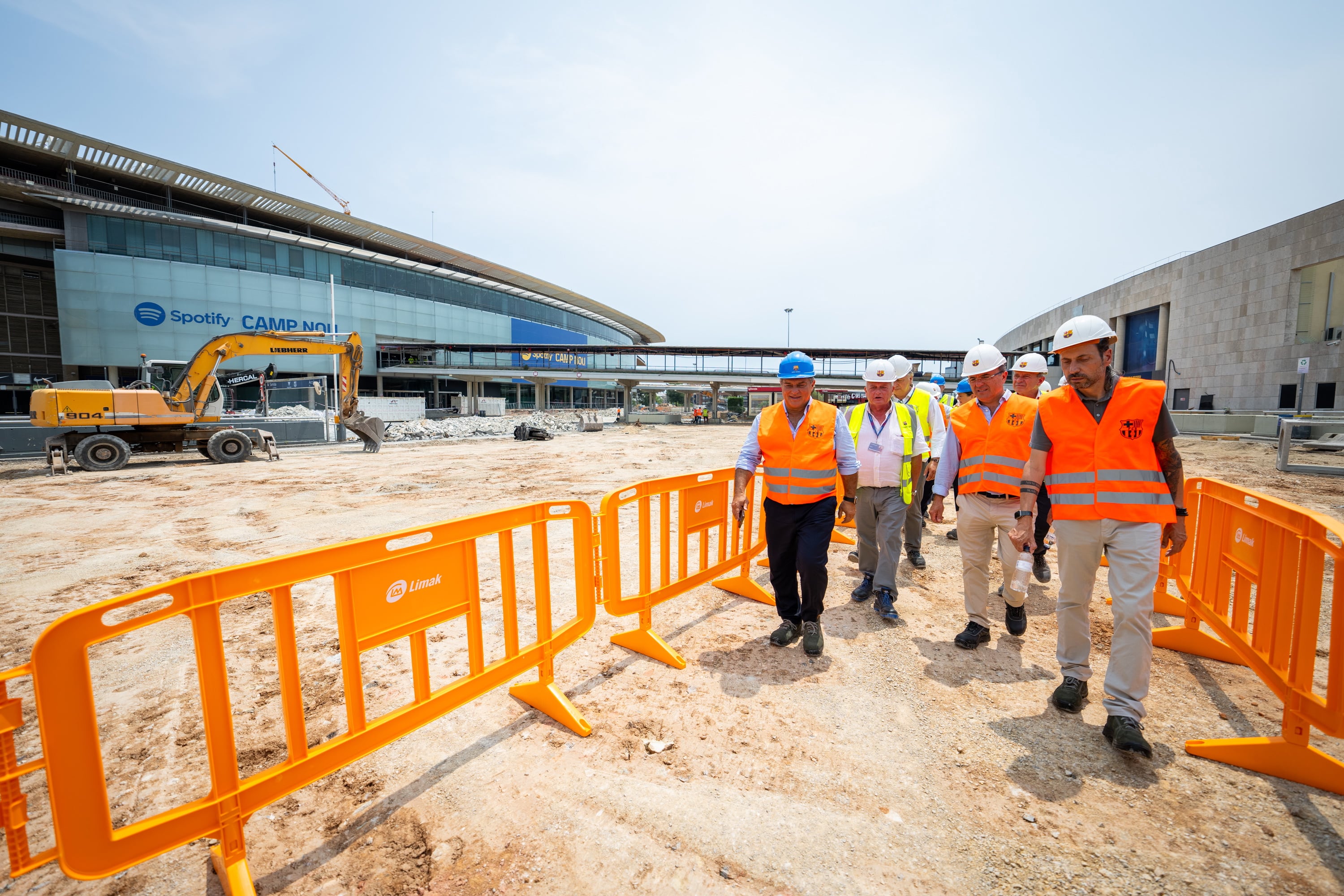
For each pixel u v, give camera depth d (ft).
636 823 7.11
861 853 6.54
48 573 19.13
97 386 50.80
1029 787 7.71
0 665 12.66
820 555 11.66
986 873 6.22
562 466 49.62
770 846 6.67
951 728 9.23
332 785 8.02
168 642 13.60
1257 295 86.43
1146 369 110.11
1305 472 37.40
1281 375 82.94
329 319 163.43
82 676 5.16
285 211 164.66
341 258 169.07
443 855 6.65
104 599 16.78
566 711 9.47
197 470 48.55
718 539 21.88
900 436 14.03
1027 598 15.64
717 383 191.31
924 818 7.12
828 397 190.49
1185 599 12.28
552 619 14.53
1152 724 9.24
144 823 5.58
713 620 14.24
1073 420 9.17
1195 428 71.92
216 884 6.42
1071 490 9.12
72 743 5.15
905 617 14.30
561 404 254.68
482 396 209.26
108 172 142.82
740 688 10.68
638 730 9.30
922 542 21.84
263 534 24.44
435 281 198.49
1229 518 10.51
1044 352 151.33
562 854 6.62
